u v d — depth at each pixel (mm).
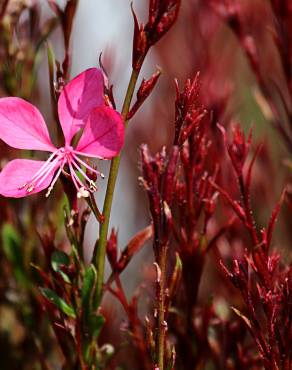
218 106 428
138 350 390
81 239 362
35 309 413
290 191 419
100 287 359
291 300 348
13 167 340
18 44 416
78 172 350
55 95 359
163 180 346
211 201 374
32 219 418
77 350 360
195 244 377
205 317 382
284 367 350
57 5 373
